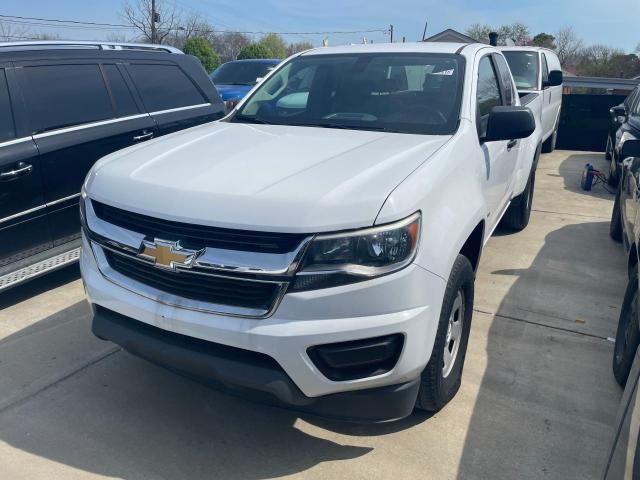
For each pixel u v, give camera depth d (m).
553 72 10.36
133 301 2.60
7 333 3.97
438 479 2.68
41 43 4.79
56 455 2.81
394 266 2.34
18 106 4.43
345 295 2.29
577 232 6.48
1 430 2.98
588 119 12.70
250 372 2.38
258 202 2.35
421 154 2.89
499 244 6.00
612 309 4.49
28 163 4.36
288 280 2.28
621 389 3.41
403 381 2.50
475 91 3.70
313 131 3.43
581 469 2.76
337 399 2.46
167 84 5.73
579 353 3.81
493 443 2.92
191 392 3.33
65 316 4.23
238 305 2.39
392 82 3.80
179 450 2.86
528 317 4.30
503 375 3.51
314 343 2.30
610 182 8.80
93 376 3.47
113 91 5.16
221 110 6.26
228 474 2.71
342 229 2.29
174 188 2.54
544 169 10.46
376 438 2.95
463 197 2.95
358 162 2.71
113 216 2.73
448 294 2.72
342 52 4.22
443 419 3.09
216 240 2.39
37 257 4.48
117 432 2.98
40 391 3.31
